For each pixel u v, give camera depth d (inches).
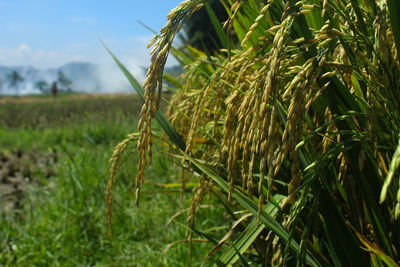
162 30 34.5
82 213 132.0
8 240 122.3
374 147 39.0
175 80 91.4
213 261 92.7
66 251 113.3
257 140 32.0
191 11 35.1
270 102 36.7
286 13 35.8
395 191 41.4
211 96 68.9
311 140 51.1
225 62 66.8
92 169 184.2
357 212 52.0
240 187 59.6
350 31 43.4
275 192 62.6
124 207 140.9
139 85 69.4
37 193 179.6
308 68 32.8
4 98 1676.9
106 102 874.1
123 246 117.1
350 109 42.7
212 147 81.2
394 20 36.6
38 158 296.2
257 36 59.8
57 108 789.2
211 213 124.0
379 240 46.9
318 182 46.5
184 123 81.3
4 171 249.4
